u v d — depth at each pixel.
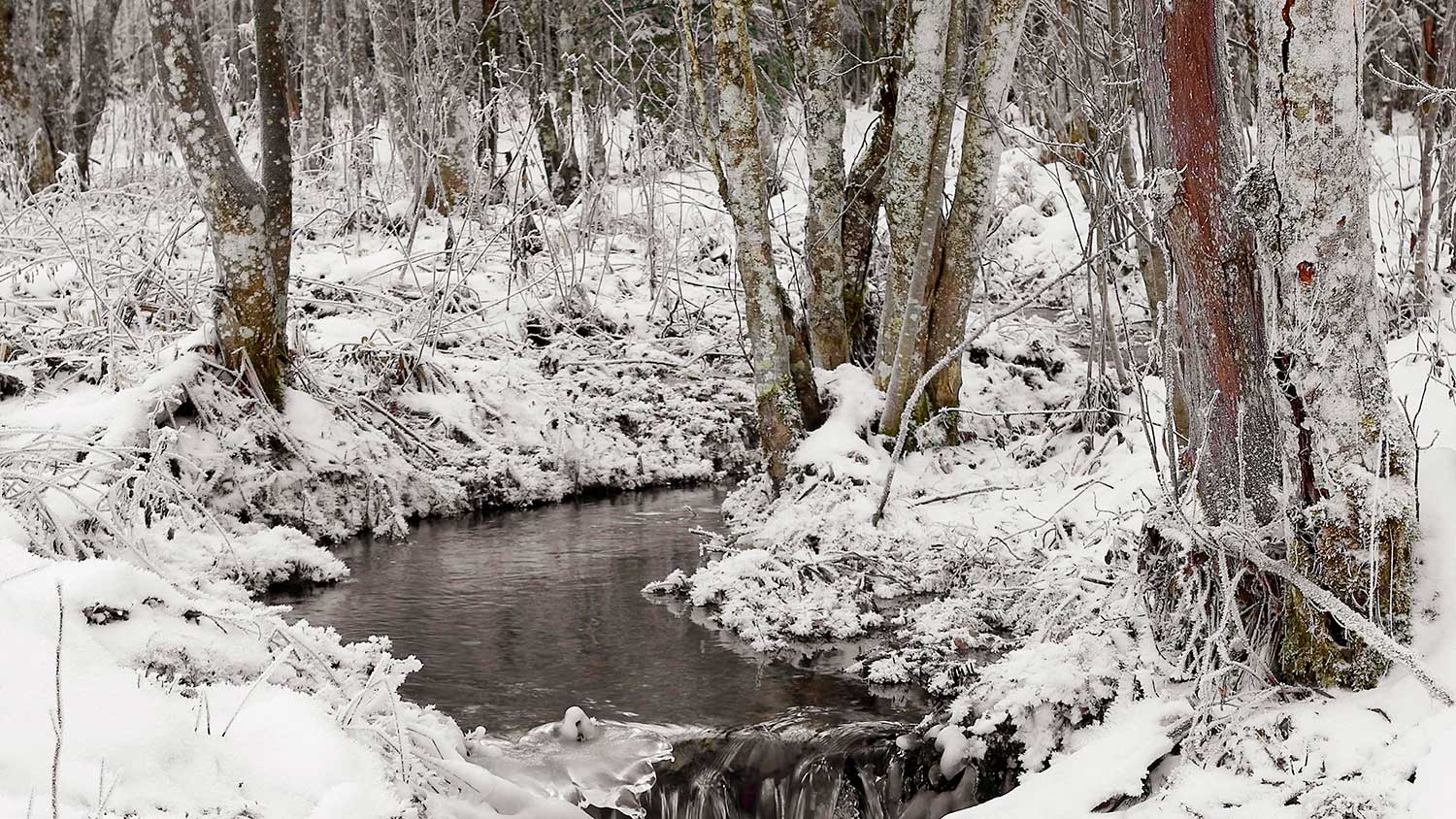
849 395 9.82
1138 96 8.54
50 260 11.07
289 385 9.34
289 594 7.62
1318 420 4.59
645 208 15.45
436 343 11.38
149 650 4.20
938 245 9.64
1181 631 5.06
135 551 5.17
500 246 13.98
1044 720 5.21
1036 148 20.72
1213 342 4.77
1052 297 16.42
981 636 6.77
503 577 8.15
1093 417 9.64
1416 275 10.44
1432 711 4.21
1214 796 4.26
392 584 7.93
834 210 10.43
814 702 6.07
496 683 6.20
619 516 10.02
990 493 9.00
